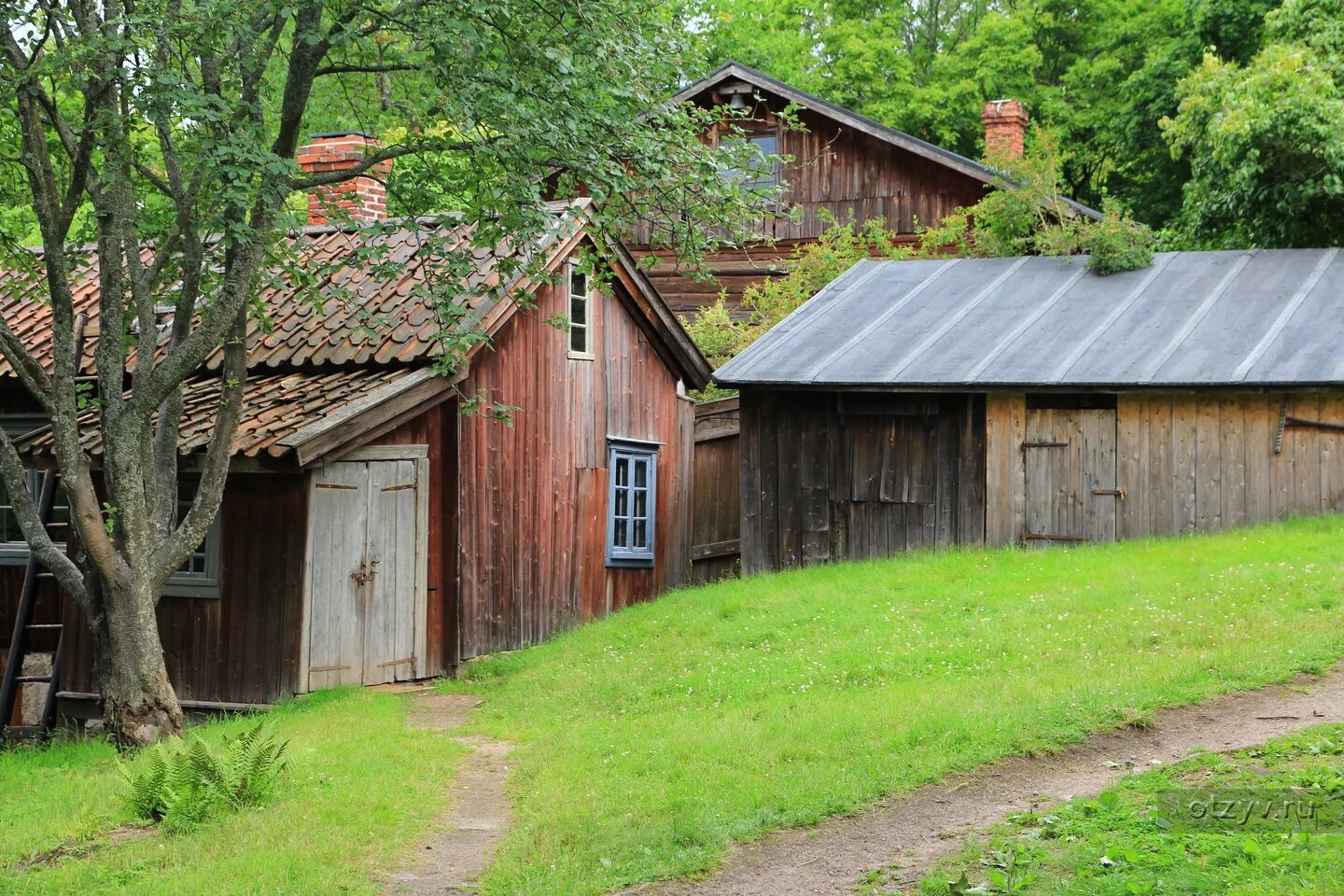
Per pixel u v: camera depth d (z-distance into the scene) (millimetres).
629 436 20000
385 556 15070
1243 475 16672
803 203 29125
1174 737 9227
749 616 14883
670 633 14969
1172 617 12391
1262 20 30953
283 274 14273
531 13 11578
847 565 17516
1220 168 24891
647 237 29219
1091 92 39469
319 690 14141
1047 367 17406
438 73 11398
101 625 11758
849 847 7652
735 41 38188
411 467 15398
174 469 12258
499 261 12695
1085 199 40781
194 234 11516
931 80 42344
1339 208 24453
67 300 11312
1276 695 10023
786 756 9414
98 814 9328
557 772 9742
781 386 18391
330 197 17750
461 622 15828
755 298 26672
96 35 10195
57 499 16453
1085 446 17453
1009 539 17766
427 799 9375
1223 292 18781
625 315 19969
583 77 11555
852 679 11805
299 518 14172
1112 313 18766
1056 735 9258
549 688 13570
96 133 11195
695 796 8648
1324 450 16281
